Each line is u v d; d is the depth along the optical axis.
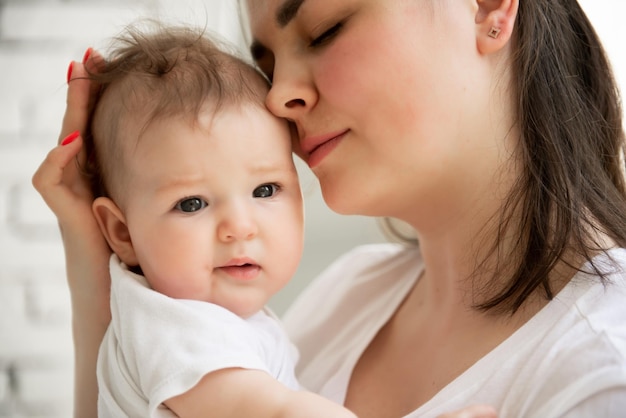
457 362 0.99
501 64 1.03
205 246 0.94
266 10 1.02
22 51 1.70
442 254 1.10
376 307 1.26
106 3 1.69
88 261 1.10
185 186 0.94
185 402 0.84
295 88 0.99
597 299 0.90
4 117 1.69
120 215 1.02
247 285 0.97
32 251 1.71
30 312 1.70
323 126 1.01
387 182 1.02
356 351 1.17
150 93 0.98
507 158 1.02
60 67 1.71
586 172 1.02
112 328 0.98
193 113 0.95
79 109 1.07
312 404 0.83
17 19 1.69
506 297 0.97
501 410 0.88
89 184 1.09
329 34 1.00
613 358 0.82
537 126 1.00
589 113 1.07
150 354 0.86
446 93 0.99
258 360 0.86
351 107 0.99
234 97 0.98
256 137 0.97
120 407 0.93
